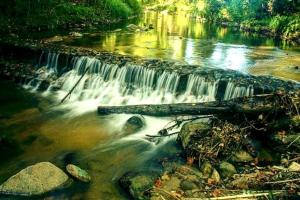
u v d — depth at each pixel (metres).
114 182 8.23
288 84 12.72
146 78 14.09
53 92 14.89
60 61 16.50
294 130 9.76
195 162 8.98
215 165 8.71
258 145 9.78
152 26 36.94
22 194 7.54
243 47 25.44
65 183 7.96
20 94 14.47
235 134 9.49
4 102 13.47
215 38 31.27
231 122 10.44
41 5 29.95
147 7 93.75
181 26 43.50
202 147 9.17
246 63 18.41
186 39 28.20
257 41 31.67
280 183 7.80
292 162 8.66
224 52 21.97
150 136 10.52
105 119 11.94
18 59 17.72
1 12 26.23
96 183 8.15
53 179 7.87
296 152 9.17
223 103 10.73
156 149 9.88
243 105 10.19
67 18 31.03
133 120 11.34
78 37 24.53
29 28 25.97
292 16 46.78
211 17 72.69
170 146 10.01
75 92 14.79
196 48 23.03
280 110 10.02
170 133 10.76
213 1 76.56
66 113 12.55
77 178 8.15
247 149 9.33
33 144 10.06
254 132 10.19
